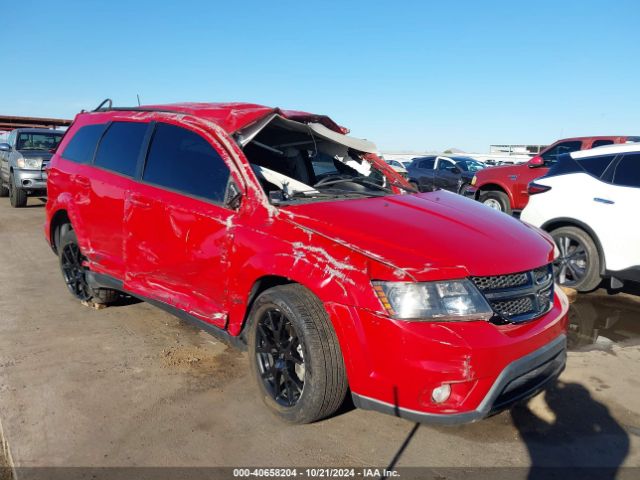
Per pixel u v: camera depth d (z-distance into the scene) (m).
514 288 2.81
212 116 3.75
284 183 3.46
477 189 10.92
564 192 5.81
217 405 3.29
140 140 4.20
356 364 2.68
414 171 18.09
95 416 3.15
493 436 2.99
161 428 3.03
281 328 3.02
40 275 6.36
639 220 5.15
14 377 3.63
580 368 3.94
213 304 3.45
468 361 2.49
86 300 5.10
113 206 4.21
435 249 2.76
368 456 2.79
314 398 2.81
